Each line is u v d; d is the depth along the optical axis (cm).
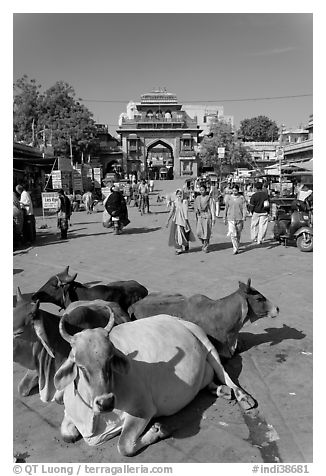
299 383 450
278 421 390
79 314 422
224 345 489
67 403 362
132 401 349
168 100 5891
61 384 330
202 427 385
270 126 7962
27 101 4294
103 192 2908
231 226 1079
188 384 397
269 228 1539
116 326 402
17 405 430
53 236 1488
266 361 497
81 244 1310
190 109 8350
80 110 4372
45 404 431
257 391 439
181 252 1127
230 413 404
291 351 519
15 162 2484
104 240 1378
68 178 2731
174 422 393
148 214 2216
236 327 488
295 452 351
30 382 445
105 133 5794
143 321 419
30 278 900
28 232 1313
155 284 825
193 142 5841
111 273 927
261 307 483
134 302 579
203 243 1132
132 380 349
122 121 5806
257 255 1066
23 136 4262
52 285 553
